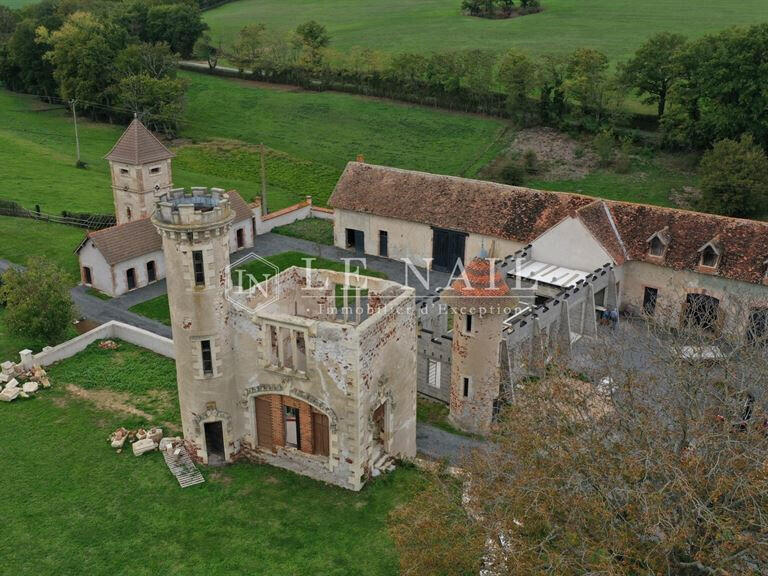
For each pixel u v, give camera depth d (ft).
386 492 133.08
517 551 86.58
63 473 140.15
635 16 542.98
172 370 177.58
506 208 230.48
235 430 141.79
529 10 585.63
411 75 433.07
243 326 133.90
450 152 371.35
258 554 120.26
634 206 210.59
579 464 94.17
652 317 152.25
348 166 265.34
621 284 206.39
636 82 362.12
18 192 298.15
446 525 101.04
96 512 130.21
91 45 409.69
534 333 172.35
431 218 239.91
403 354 140.15
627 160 337.93
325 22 605.73
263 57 483.92
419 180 250.37
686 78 344.08
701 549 84.53
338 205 258.37
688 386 109.91
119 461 143.54
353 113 426.10
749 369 118.62
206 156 378.32
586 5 586.45
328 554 119.75
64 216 271.28
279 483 136.36
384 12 625.41
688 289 197.77
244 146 387.55
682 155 342.85
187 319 132.26
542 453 99.55
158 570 117.70
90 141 390.01
